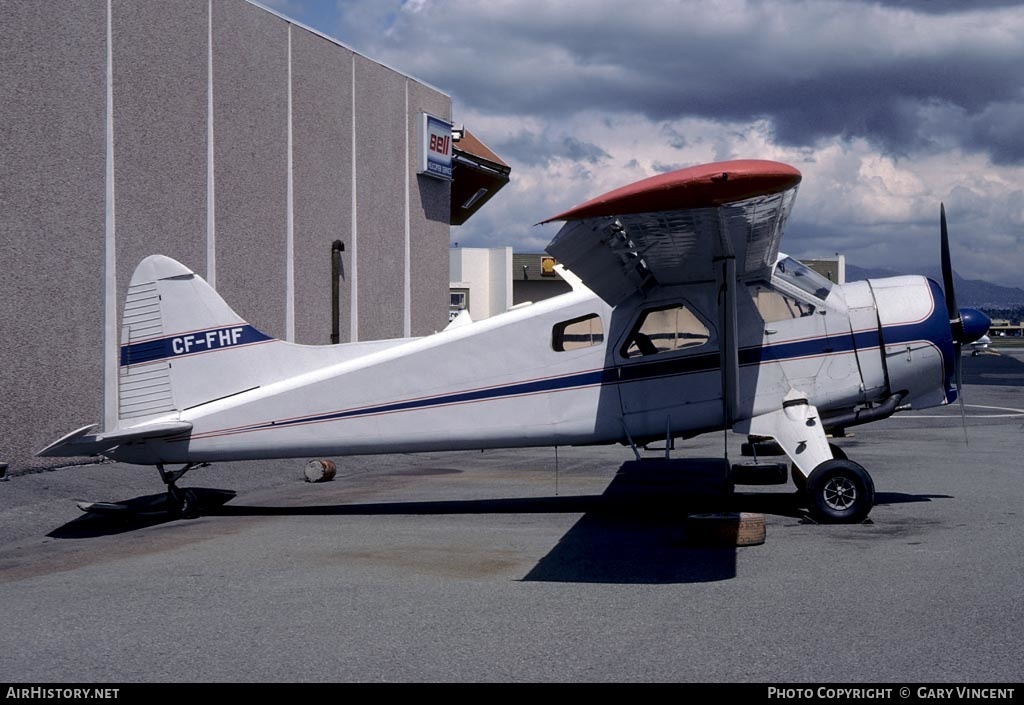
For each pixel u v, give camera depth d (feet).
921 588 16.88
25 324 30.50
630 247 22.59
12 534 25.00
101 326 33.71
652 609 16.07
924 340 26.20
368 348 28.17
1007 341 328.08
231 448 27.91
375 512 28.25
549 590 17.63
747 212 19.57
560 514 26.96
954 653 13.26
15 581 19.53
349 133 48.98
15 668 13.52
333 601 17.08
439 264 58.90
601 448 45.96
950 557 19.36
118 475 32.50
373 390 27.71
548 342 27.17
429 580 18.70
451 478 35.94
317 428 27.84
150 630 15.40
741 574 18.51
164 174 36.37
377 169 51.75
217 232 39.24
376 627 15.30
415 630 15.07
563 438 27.20
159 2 36.06
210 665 13.52
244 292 40.86
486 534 23.86
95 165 33.24
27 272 30.55
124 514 27.07
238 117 40.47
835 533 22.56
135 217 35.04
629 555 20.77
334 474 36.22
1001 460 36.29
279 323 43.19
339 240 48.03
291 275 44.04
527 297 152.05
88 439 25.76
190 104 37.65
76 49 32.40
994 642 13.71
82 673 13.26
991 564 18.65
